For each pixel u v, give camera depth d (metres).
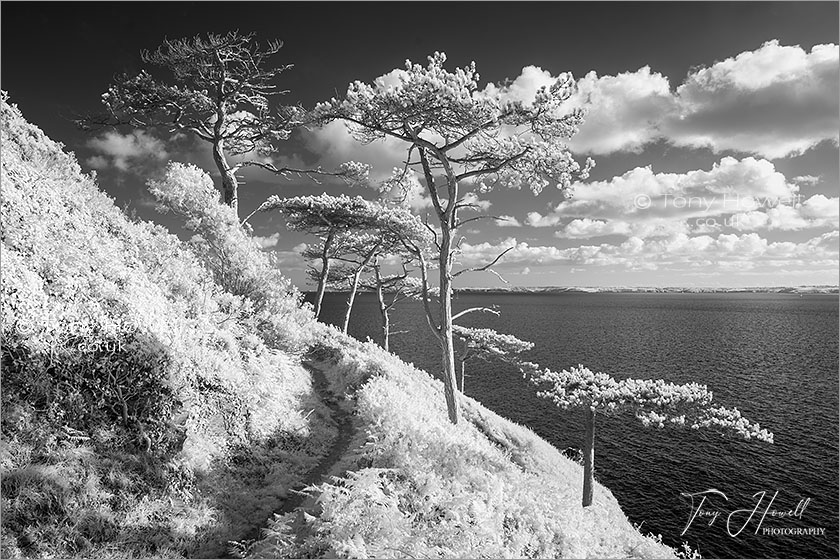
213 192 13.98
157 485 6.34
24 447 5.54
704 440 37.06
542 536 7.69
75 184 10.27
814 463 33.34
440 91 12.59
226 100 21.86
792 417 44.88
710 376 62.19
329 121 14.86
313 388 13.52
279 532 5.69
